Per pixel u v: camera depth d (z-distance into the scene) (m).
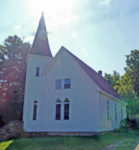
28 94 19.64
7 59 33.59
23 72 32.97
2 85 31.88
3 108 27.61
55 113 18.73
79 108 17.58
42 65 20.80
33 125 19.00
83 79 18.03
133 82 34.81
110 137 15.88
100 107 17.19
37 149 11.71
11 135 17.86
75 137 15.61
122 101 27.52
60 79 19.41
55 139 14.60
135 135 17.84
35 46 21.39
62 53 20.00
